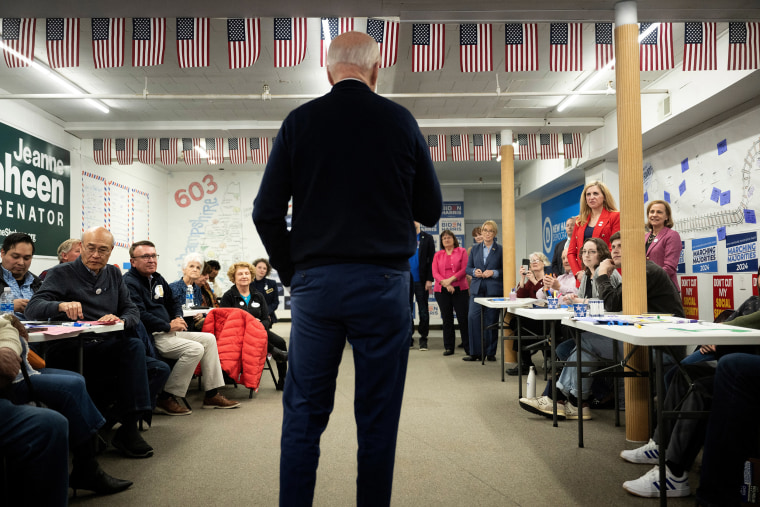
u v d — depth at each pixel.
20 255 3.93
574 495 2.36
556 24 4.38
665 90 6.71
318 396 1.46
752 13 3.94
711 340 2.00
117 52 4.30
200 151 8.85
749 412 1.89
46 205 7.85
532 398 3.97
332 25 4.33
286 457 1.43
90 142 9.12
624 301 3.32
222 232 12.59
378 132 1.47
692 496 2.31
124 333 3.16
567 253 5.25
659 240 4.89
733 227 6.44
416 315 12.34
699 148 7.02
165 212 12.39
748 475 2.00
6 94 6.55
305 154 1.46
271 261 1.59
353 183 1.44
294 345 1.50
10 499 1.78
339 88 1.52
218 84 6.77
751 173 6.12
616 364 3.30
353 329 1.44
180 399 4.68
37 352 2.83
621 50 3.50
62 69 6.28
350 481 2.59
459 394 4.74
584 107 7.70
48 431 1.77
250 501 2.34
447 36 5.45
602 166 8.93
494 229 7.10
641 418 3.18
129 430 3.03
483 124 8.07
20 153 7.26
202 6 4.07
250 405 4.46
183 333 4.35
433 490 2.44
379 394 1.45
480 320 6.92
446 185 13.85
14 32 4.25
